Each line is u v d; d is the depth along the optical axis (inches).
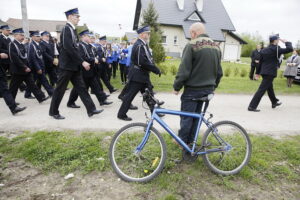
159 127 186.4
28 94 273.6
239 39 1387.8
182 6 1331.2
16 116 207.6
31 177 120.0
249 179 123.8
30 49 261.9
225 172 126.1
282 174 128.3
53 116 201.9
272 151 152.6
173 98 297.4
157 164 124.2
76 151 139.7
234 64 1039.0
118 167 122.1
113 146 122.2
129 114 223.1
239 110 253.6
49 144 148.0
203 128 185.6
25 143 148.0
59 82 194.2
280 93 360.8
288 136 181.2
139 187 114.3
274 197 111.3
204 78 125.5
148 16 908.6
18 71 226.5
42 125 186.5
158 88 355.9
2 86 201.5
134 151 122.4
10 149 143.6
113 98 287.6
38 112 220.7
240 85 410.9
